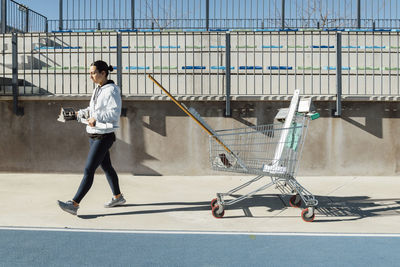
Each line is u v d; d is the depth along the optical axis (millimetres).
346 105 7418
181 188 6488
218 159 4746
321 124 7422
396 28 11508
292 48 8828
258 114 7426
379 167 7406
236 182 7004
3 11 9891
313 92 8312
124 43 9312
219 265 3064
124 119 7516
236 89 8352
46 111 7598
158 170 7523
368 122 7402
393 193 6094
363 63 8789
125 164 7535
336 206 5301
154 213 4871
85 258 3211
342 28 12016
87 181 4609
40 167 7625
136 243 3637
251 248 3500
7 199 5629
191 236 3885
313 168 7422
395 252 3385
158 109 7492
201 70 7832
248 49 8859
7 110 7656
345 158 7406
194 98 7371
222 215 4668
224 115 7453
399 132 7391
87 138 7562
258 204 5375
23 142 7637
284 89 8344
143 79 8430
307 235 3938
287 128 4535
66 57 9258
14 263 3088
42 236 3855
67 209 4516
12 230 4078
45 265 3047
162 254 3322
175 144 7500
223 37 9195
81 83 8461
